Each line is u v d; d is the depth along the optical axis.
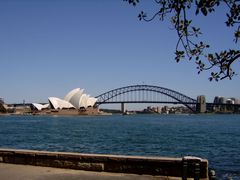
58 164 12.35
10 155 13.23
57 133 73.06
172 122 152.75
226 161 27.23
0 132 76.75
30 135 66.69
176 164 10.80
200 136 62.47
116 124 128.00
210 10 5.77
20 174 11.29
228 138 57.34
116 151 37.56
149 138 57.44
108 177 10.84
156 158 11.06
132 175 11.13
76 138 58.28
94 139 55.81
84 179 10.53
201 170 10.16
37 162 12.70
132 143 47.72
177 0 6.28
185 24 6.35
